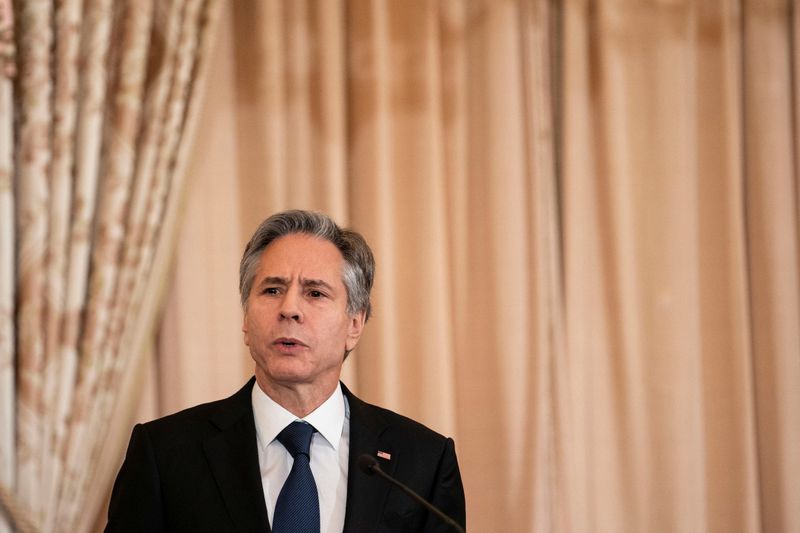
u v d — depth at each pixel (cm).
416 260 960
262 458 558
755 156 1036
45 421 823
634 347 995
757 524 998
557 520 970
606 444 989
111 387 848
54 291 834
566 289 992
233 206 936
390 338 945
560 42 1025
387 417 605
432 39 980
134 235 863
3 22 834
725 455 1007
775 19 1041
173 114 883
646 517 983
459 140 991
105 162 865
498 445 960
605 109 1005
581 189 1002
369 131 959
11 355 820
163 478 545
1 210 826
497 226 977
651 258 1003
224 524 529
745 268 1031
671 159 1012
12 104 845
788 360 1016
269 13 945
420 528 569
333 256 574
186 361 902
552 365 983
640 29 1021
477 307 979
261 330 555
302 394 562
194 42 897
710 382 1015
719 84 1031
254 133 940
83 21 869
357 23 972
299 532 528
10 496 800
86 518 835
